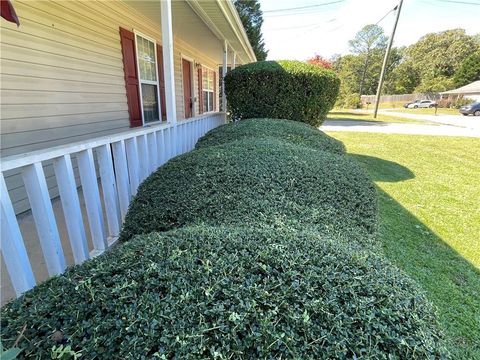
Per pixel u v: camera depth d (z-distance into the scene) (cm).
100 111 404
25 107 277
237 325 89
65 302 98
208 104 1148
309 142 368
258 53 2197
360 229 181
